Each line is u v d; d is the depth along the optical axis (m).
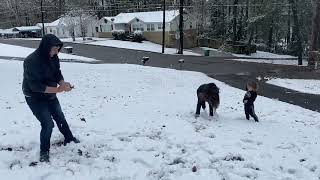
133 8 87.50
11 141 7.09
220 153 6.91
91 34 78.25
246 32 66.31
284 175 6.00
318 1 37.53
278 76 28.67
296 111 13.89
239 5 61.38
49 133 6.14
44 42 5.72
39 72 5.73
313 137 8.83
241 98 15.91
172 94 15.72
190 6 67.81
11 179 5.48
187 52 56.34
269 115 12.16
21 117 9.13
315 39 37.56
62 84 5.93
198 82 22.72
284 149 7.53
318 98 19.45
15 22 109.81
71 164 6.06
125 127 8.52
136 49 55.19
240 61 41.88
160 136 7.98
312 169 6.40
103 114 10.04
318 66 34.44
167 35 64.31
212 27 69.25
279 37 67.44
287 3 53.69
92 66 28.58
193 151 7.03
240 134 8.51
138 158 6.49
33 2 108.62
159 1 89.81
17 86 15.08
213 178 5.75
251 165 6.39
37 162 6.14
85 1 87.19
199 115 10.59
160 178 5.75
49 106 6.59
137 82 19.14
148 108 11.42
